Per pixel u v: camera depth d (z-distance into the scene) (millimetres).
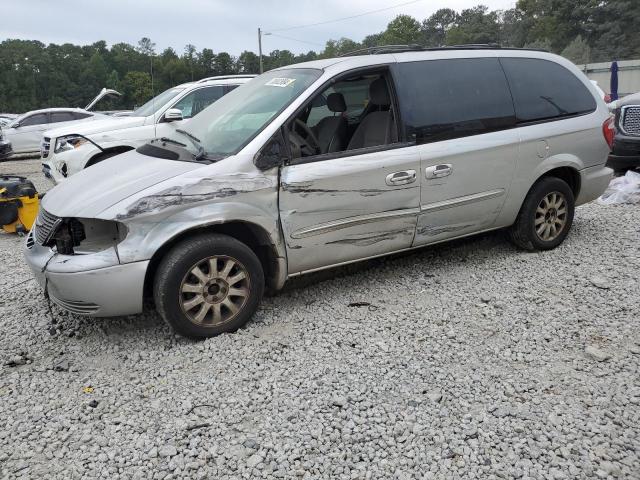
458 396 3168
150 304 4438
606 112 5527
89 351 3871
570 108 5285
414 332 3914
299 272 4230
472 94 4754
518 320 4035
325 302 4492
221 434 2926
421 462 2670
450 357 3576
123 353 3811
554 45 67938
